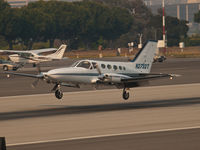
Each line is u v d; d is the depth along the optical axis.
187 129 64.38
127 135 61.00
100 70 94.94
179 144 54.44
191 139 57.16
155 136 59.75
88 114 82.69
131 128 66.56
